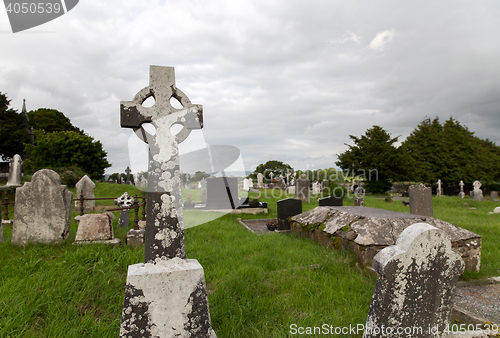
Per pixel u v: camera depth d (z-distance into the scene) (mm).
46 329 2523
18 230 5273
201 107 2416
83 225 5375
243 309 3090
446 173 34375
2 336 2395
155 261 2176
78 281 3502
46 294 3062
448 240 2342
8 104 30641
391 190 34031
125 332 1980
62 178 16703
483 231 8016
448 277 2367
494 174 37500
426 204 8695
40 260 4230
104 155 27297
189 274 2150
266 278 4137
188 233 7230
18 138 29328
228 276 4000
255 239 6652
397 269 2193
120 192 15844
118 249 4938
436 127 41031
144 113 2246
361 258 4449
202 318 2164
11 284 3264
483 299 3725
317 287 3725
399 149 32500
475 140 41594
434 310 2363
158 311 2057
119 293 3350
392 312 2230
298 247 5688
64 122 42688
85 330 2574
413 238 2234
